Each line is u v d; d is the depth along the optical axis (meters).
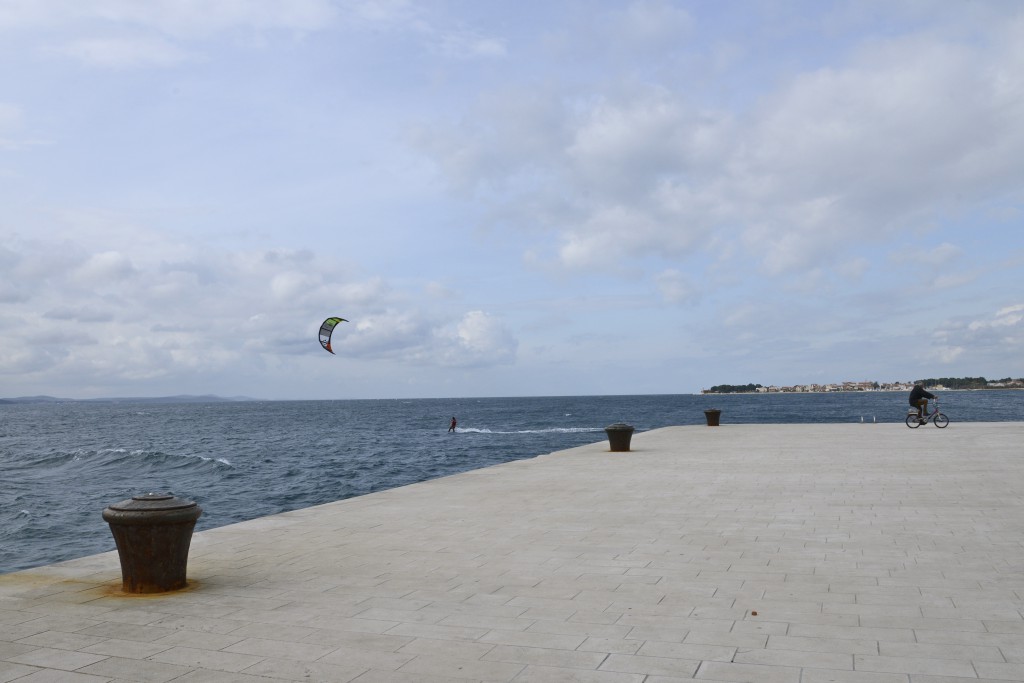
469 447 58.56
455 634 5.77
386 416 132.50
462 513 11.60
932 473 15.91
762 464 18.08
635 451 22.14
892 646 5.36
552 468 17.88
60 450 59.19
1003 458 18.92
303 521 11.02
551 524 10.57
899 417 90.06
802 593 6.86
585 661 5.12
